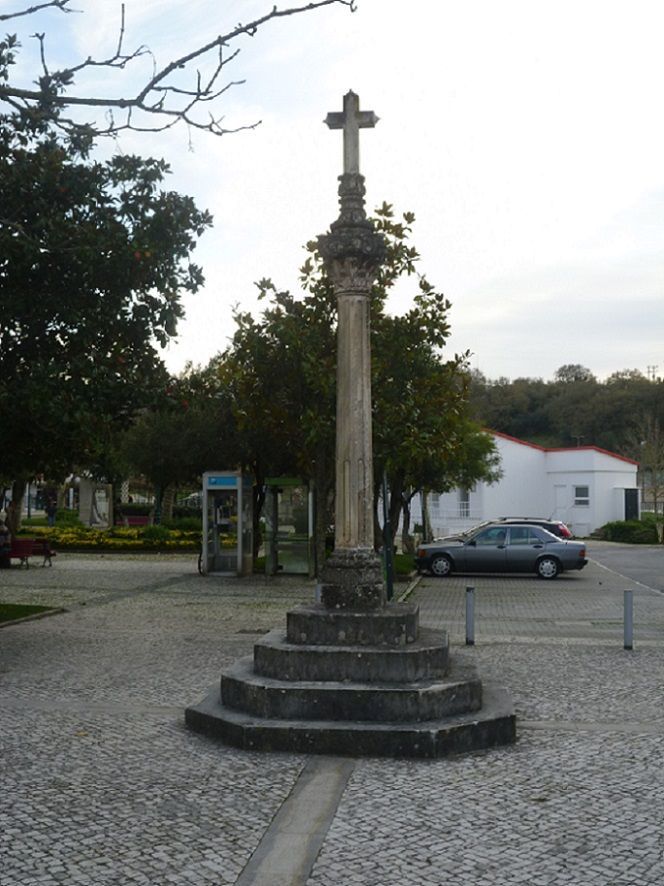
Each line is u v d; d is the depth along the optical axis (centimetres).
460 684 751
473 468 3428
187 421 2819
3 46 1165
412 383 1866
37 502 6944
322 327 1816
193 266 1304
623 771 661
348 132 864
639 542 4519
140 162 1265
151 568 2733
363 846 510
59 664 1109
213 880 466
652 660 1168
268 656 786
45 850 505
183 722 810
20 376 1219
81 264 1193
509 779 640
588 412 7944
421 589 2281
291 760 688
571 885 458
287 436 1988
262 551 3466
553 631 1471
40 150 1220
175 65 870
